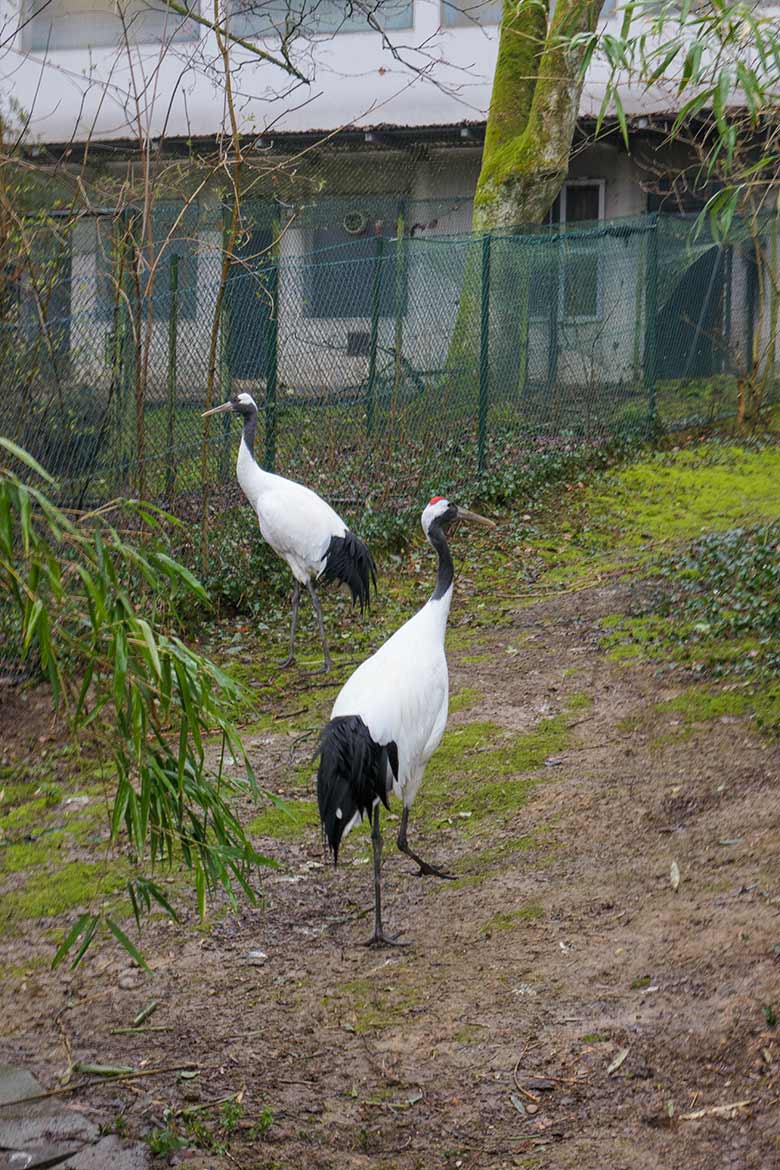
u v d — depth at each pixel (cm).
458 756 698
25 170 962
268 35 1786
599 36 544
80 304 1016
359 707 524
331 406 1166
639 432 1495
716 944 475
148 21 1811
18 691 806
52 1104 421
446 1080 425
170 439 999
